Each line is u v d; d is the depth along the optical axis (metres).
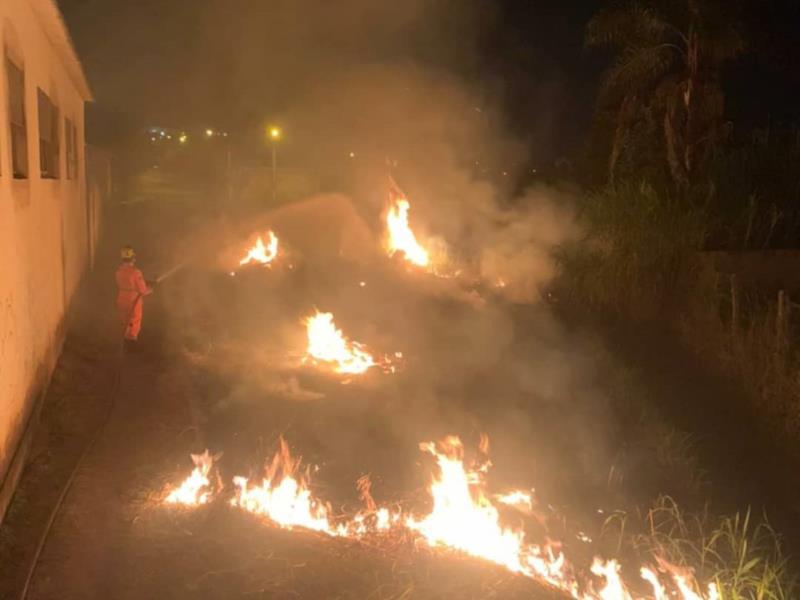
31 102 8.33
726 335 10.49
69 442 7.55
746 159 15.18
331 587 4.97
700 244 12.92
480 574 5.30
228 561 5.23
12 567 5.12
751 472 8.25
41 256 8.79
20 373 6.97
